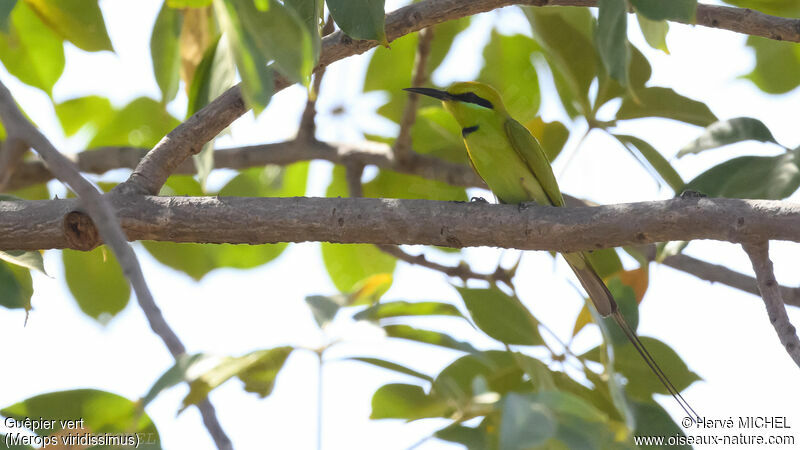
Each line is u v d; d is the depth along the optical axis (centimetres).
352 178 1255
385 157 1238
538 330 716
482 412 547
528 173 1094
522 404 432
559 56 1028
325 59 770
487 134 1093
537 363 644
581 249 716
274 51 491
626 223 692
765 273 684
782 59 1142
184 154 746
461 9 773
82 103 1248
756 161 810
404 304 611
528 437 417
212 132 749
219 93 789
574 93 1047
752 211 662
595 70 1023
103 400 603
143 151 1238
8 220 700
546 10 1002
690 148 859
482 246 726
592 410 438
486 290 728
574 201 1184
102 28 973
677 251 839
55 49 1076
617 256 1043
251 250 1243
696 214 673
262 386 553
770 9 935
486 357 618
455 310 624
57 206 704
